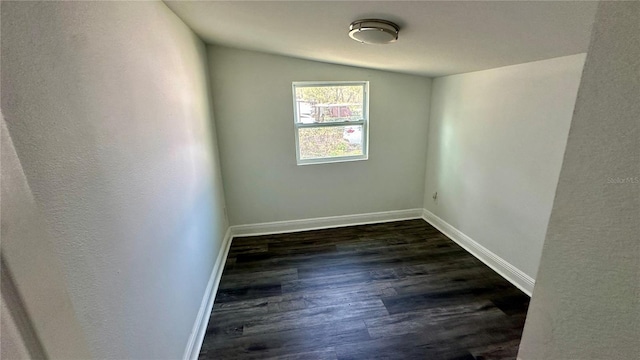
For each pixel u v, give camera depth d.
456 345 1.78
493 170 2.47
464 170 2.87
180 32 1.85
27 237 0.46
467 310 2.07
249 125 3.05
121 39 1.08
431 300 2.18
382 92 3.25
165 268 1.39
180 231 1.64
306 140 3.30
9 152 0.43
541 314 0.56
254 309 2.13
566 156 0.47
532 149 2.06
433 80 3.29
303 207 3.45
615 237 0.41
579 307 0.48
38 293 0.47
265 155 3.18
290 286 2.40
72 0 0.81
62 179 0.72
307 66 2.99
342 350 1.76
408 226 3.54
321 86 3.18
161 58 1.49
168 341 1.39
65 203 0.73
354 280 2.46
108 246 0.92
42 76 0.68
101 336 0.86
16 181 0.44
